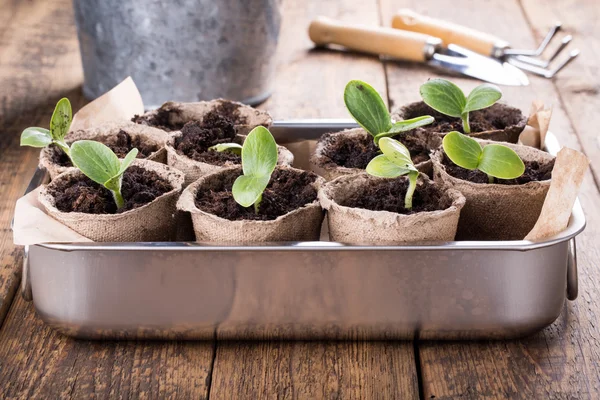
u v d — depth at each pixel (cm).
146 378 74
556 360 76
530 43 124
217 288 74
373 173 76
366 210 76
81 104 109
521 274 73
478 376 74
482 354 76
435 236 76
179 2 101
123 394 73
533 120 92
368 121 83
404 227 75
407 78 115
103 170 77
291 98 111
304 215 77
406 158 77
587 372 75
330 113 108
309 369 75
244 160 76
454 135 79
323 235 84
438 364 75
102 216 76
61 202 78
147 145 88
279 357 76
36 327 78
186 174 84
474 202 81
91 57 107
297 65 119
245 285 74
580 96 112
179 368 75
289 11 137
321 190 78
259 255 73
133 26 102
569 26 130
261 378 74
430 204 79
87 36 106
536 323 75
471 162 79
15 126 105
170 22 102
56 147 85
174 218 80
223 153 86
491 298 74
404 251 73
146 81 105
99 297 74
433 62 118
